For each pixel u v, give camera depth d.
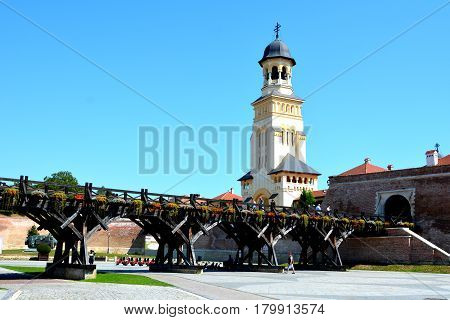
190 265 35.25
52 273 29.25
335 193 66.50
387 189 60.19
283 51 100.06
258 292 21.81
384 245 50.94
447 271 41.62
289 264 41.69
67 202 28.91
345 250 54.56
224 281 28.08
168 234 37.06
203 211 36.41
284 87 98.75
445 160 65.69
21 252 66.88
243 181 100.31
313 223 45.41
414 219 56.38
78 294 18.92
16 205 27.08
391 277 35.19
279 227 42.34
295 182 89.25
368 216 53.56
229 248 71.75
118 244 82.62
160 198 34.09
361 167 80.88
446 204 53.72
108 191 31.08
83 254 28.45
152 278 28.41
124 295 18.98
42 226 29.61
